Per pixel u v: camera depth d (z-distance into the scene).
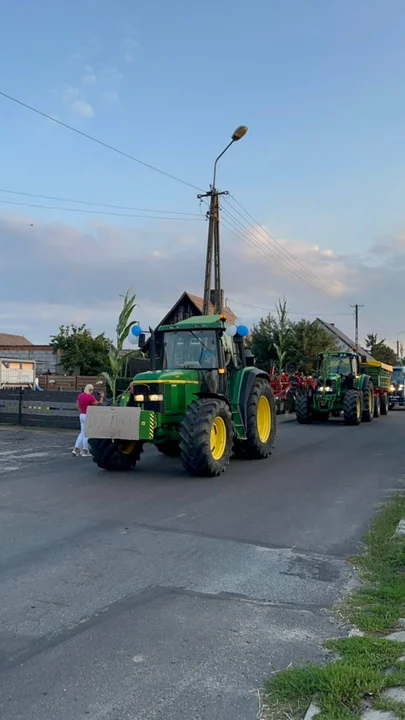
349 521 7.13
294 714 3.13
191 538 6.34
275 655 3.78
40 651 3.80
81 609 4.45
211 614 4.39
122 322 16.00
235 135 21.69
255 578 5.17
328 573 5.34
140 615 4.36
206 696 3.31
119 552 5.82
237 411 11.20
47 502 7.98
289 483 9.44
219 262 23.14
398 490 8.94
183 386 10.38
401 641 3.89
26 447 13.83
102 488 8.95
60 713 3.14
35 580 5.04
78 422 17.42
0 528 6.66
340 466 11.16
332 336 38.53
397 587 4.90
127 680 3.46
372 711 3.09
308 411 20.44
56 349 35.78
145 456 12.39
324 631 4.14
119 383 19.42
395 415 27.22
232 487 9.08
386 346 79.19
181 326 11.33
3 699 3.26
